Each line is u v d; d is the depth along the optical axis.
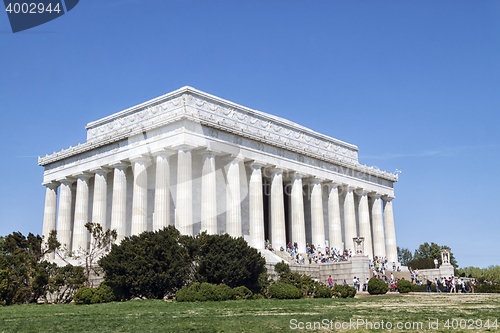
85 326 31.31
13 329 30.58
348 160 108.12
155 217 60.62
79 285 58.03
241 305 45.28
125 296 52.69
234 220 71.81
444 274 89.62
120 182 78.12
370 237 105.19
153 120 75.50
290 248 83.94
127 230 79.44
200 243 54.84
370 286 66.00
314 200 93.50
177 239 54.69
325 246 94.25
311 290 59.25
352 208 101.06
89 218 88.06
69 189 89.12
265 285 58.09
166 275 51.62
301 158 90.69
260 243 77.69
